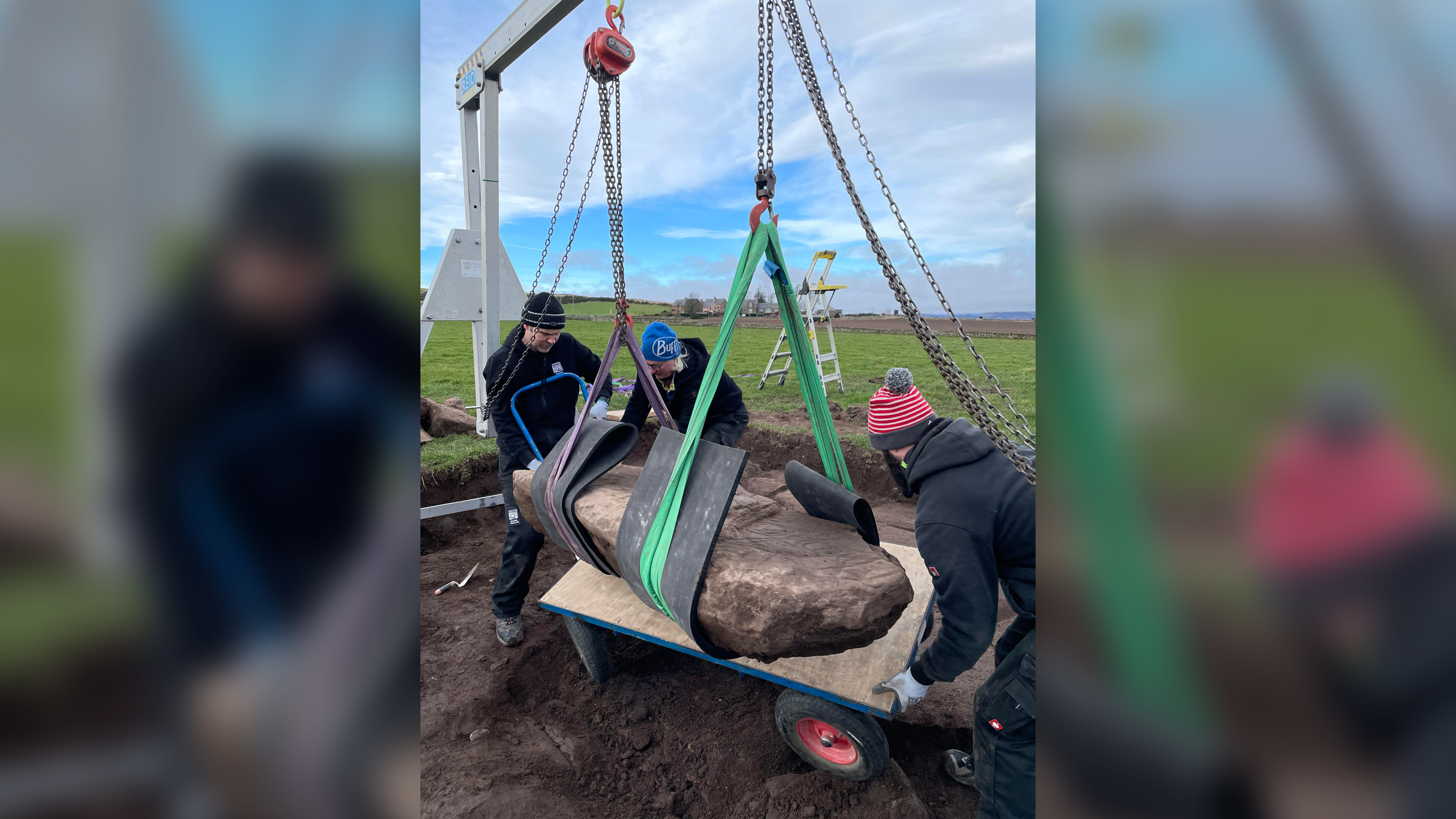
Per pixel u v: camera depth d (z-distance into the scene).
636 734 2.89
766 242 1.88
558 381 3.63
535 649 3.56
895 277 1.57
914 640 2.48
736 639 1.80
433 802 2.47
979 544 1.79
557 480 2.38
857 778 2.43
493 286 6.02
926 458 1.90
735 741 2.85
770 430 7.65
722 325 1.82
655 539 1.89
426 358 15.00
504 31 4.98
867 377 13.32
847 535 2.23
